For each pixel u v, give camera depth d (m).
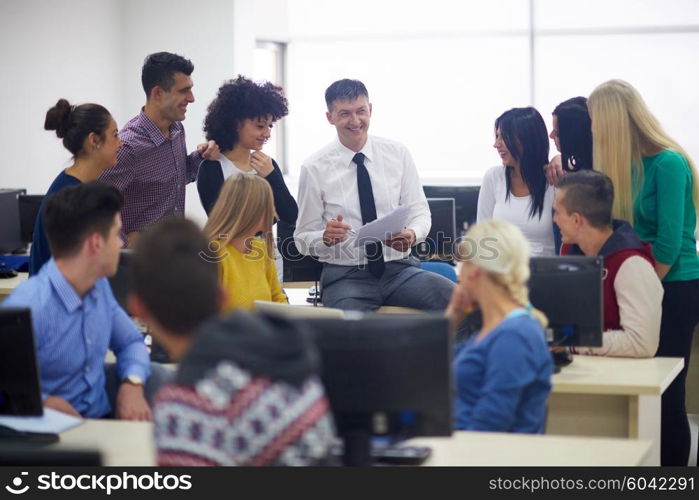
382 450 2.20
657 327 3.21
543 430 2.45
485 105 8.69
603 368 3.11
